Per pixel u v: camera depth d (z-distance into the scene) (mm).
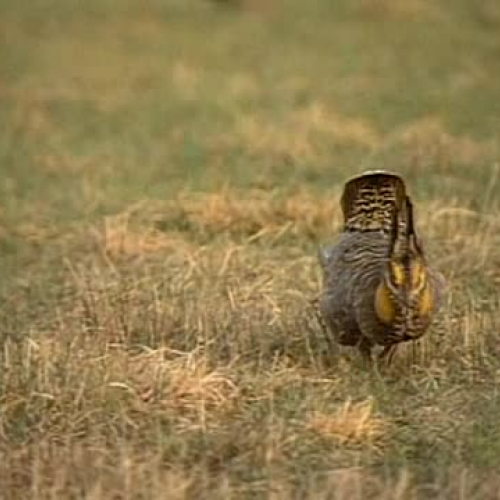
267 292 25703
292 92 49781
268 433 19703
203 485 18531
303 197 32750
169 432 20078
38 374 21703
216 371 22031
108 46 61500
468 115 45656
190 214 31891
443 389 21594
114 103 48625
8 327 24516
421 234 28297
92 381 21500
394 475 18828
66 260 28750
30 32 65000
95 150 40719
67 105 48375
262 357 22828
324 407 20797
